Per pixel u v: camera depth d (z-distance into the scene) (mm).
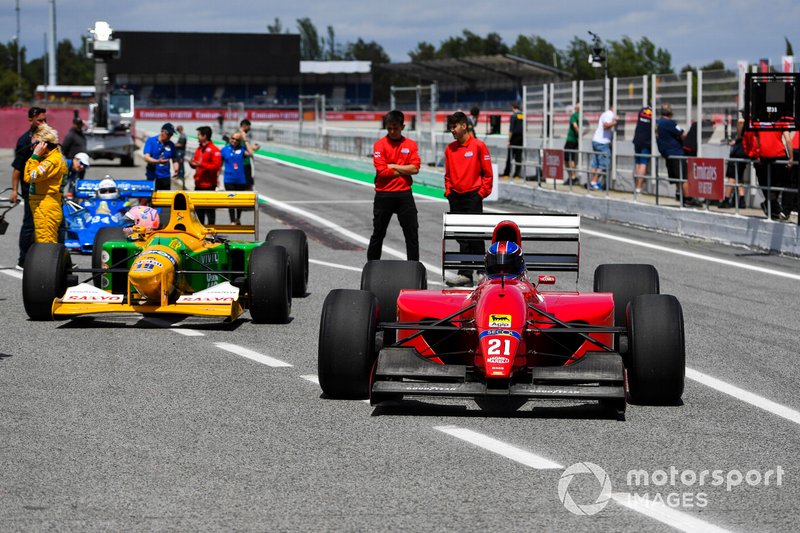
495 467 23594
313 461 24047
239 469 23484
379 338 29891
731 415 28172
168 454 24578
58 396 30109
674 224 78312
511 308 27734
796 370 34000
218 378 32406
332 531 19766
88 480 22719
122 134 160625
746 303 47781
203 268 43031
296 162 182000
